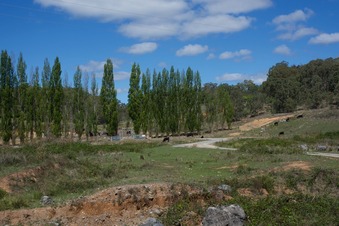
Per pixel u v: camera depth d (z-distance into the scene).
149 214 16.80
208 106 79.88
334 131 53.41
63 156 29.36
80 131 63.16
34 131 61.16
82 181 23.00
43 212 16.78
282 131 63.97
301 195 18.34
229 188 20.08
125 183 20.84
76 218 16.52
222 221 14.04
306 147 38.62
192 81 75.81
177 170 28.41
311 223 14.51
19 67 59.53
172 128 72.81
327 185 22.03
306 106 95.19
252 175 24.64
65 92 65.00
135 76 68.56
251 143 43.66
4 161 27.03
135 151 44.50
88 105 65.31
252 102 100.62
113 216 16.72
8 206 17.98
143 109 69.12
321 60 107.69
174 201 17.94
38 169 24.94
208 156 37.00
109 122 65.06
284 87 97.44
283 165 26.91
